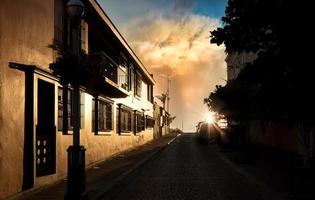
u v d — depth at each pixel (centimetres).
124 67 3262
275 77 1033
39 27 1411
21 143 1255
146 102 4894
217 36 1073
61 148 1612
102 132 2453
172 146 4288
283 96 1034
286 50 951
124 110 3262
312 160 1655
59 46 1594
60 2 1645
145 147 3925
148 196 1278
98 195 1251
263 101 1099
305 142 1656
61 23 1656
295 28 914
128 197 1273
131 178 1742
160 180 1662
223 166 2220
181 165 2298
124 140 3266
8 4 1171
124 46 2980
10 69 1188
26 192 1253
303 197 1136
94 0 2050
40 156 1429
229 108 2986
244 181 1598
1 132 1127
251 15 1015
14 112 1211
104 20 2297
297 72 956
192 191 1362
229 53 1120
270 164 2094
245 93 2803
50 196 1232
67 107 1702
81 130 1991
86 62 1157
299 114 1042
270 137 3288
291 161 2145
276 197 1178
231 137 3438
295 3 889
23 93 1274
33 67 1298
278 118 1170
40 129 1477
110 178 1672
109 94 2625
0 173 1112
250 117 2830
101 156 2431
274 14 949
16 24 1226
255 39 1059
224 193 1316
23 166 1268
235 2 1039
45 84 1516
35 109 1323
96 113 2305
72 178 1136
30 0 1333
